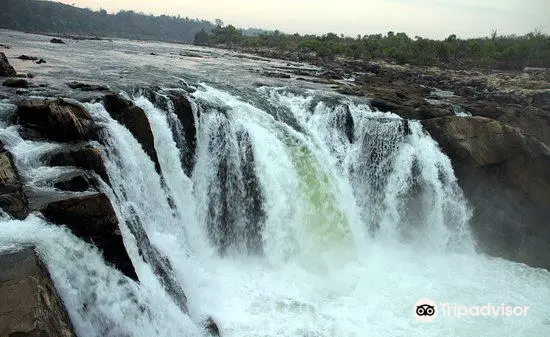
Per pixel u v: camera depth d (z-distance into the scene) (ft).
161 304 37.11
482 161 68.69
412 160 68.90
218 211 58.85
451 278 57.06
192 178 58.80
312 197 62.34
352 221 65.92
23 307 24.23
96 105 51.47
